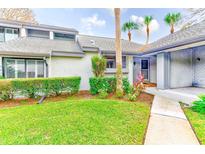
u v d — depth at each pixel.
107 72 12.98
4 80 8.13
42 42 13.82
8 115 5.71
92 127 4.54
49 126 4.61
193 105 6.95
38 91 8.97
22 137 3.97
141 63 16.28
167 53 11.54
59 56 11.79
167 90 11.02
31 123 4.85
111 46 14.25
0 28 14.27
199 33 8.48
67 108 6.39
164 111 6.34
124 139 3.89
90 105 6.77
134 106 6.77
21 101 8.33
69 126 4.60
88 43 14.11
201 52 11.90
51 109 6.31
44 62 11.57
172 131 4.41
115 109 6.25
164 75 11.52
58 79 9.53
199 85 12.20
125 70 13.88
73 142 3.74
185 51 12.50
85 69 12.77
